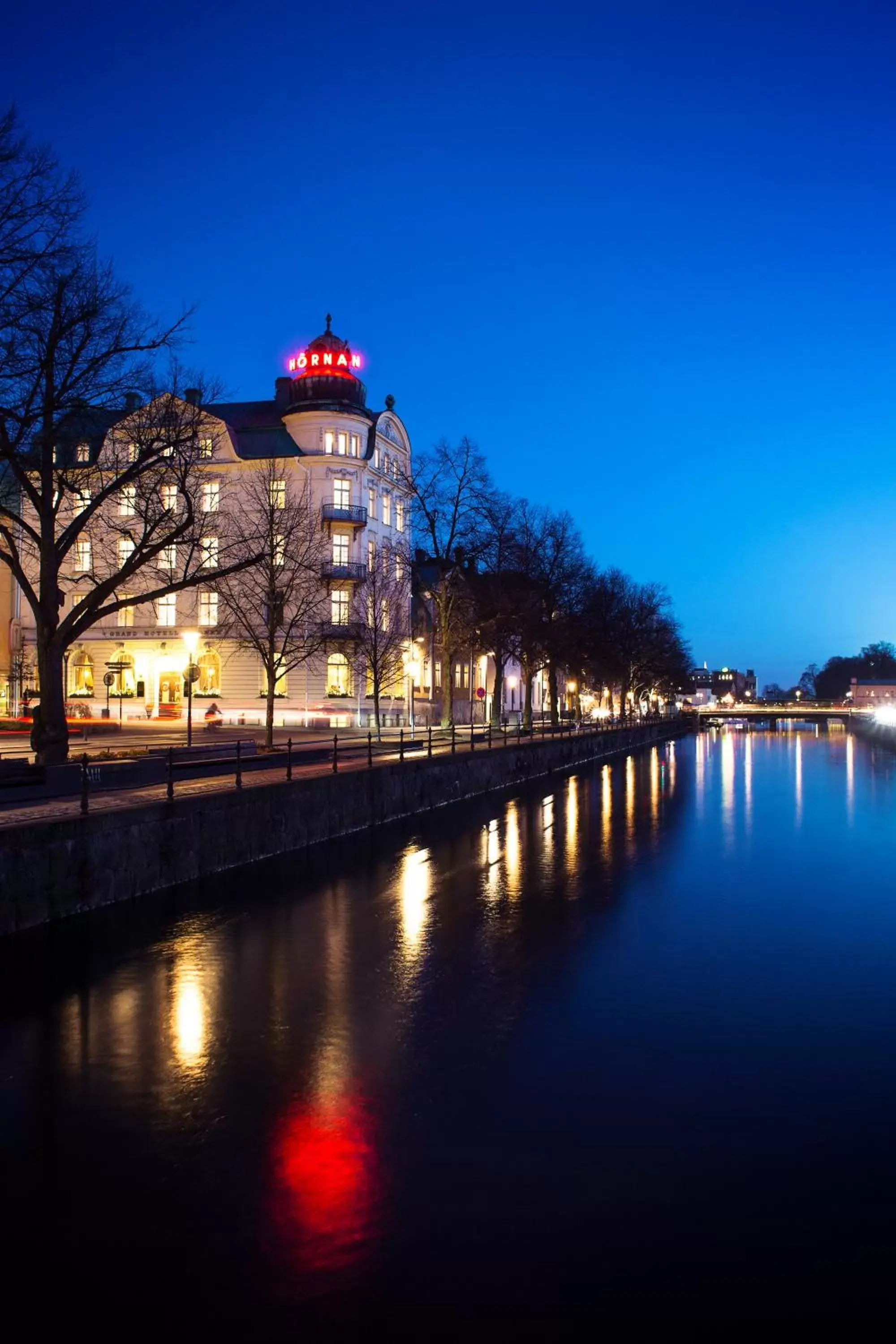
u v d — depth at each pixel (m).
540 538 57.72
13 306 17.58
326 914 15.81
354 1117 7.92
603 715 113.56
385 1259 5.81
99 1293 5.50
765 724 186.88
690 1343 5.05
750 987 11.80
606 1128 7.71
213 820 18.69
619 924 15.38
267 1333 5.15
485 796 38.06
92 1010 10.69
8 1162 7.12
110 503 42.25
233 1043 9.70
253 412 63.41
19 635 56.38
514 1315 5.29
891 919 15.80
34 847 13.67
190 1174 6.93
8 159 16.73
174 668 57.22
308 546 44.62
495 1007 10.96
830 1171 6.98
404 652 55.44
